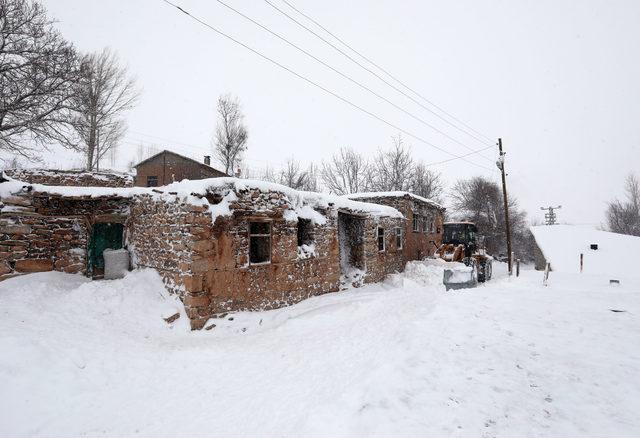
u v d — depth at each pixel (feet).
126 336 22.30
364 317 25.91
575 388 12.10
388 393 12.13
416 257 66.59
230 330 26.43
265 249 32.65
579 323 19.20
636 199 155.94
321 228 38.65
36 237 28.58
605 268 75.87
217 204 28.43
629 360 14.10
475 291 29.58
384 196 63.98
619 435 9.48
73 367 16.97
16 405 14.10
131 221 33.30
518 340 16.69
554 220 167.43
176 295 27.14
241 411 14.93
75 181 47.96
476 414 10.77
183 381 17.98
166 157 90.07
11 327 18.40
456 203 153.07
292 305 33.71
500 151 69.62
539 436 9.65
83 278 30.22
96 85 74.33
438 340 16.84
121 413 15.08
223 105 101.55
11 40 43.96
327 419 11.35
